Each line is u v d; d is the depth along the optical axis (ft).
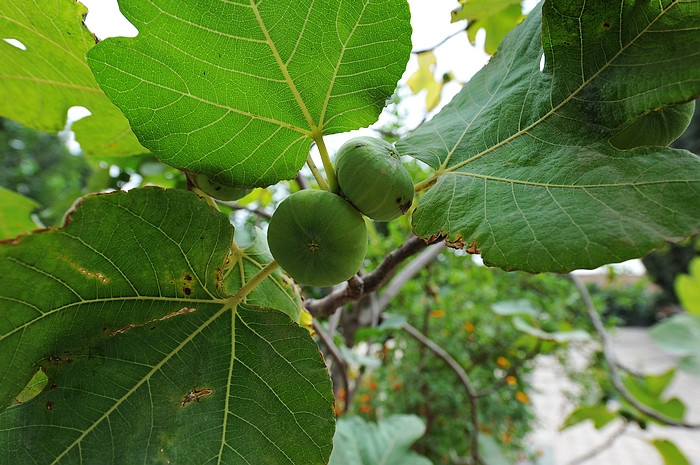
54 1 0.63
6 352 0.51
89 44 0.70
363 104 0.59
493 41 1.56
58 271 0.51
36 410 0.54
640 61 0.55
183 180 1.76
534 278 4.01
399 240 2.76
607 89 0.57
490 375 3.65
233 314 0.61
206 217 0.55
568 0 0.56
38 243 0.48
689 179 0.48
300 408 0.60
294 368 0.60
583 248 0.47
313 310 0.92
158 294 0.58
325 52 0.54
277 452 0.60
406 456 1.52
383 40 0.54
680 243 0.45
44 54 0.77
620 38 0.56
